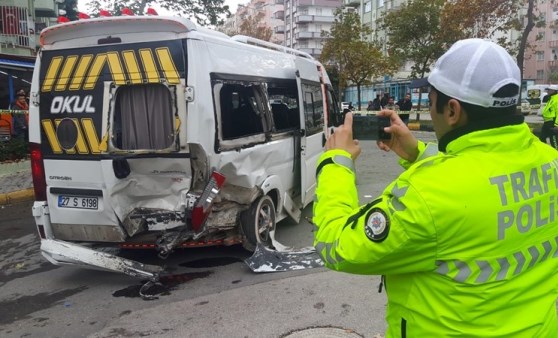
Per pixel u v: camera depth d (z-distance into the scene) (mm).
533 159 1347
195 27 4418
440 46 24703
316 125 7051
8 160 11344
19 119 12703
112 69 4430
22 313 4199
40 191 4789
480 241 1232
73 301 4414
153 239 4730
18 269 5371
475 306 1251
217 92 4527
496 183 1256
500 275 1257
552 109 11898
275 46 6371
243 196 4980
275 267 4875
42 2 31156
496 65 1285
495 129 1299
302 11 96875
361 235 1303
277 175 5711
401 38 25969
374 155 13102
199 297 4324
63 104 4586
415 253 1253
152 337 3625
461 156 1296
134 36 4367
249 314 3920
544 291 1346
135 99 4543
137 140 4594
